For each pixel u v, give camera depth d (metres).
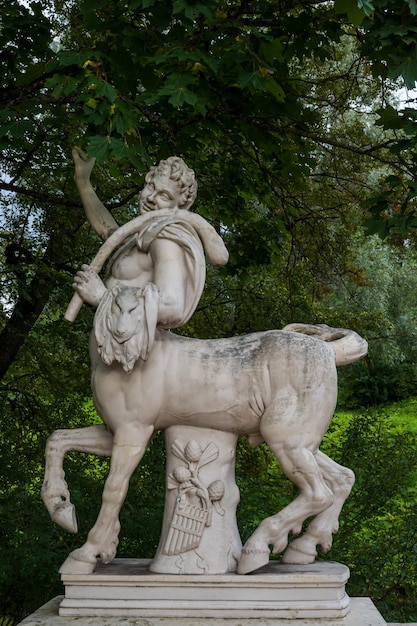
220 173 6.69
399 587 5.11
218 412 2.97
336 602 2.84
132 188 7.66
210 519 2.96
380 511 5.30
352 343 3.11
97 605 2.86
